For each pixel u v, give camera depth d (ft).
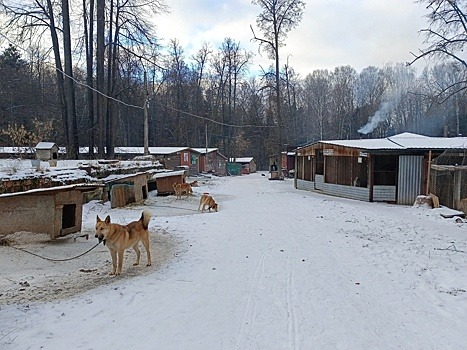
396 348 12.82
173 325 14.57
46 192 27.50
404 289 18.60
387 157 61.05
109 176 53.93
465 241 30.30
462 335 13.73
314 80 203.51
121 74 82.07
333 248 27.25
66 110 70.08
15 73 109.19
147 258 24.21
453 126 139.23
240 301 17.03
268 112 168.04
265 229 34.73
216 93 179.63
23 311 15.67
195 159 148.25
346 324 14.67
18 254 25.00
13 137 66.49
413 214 47.06
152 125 173.78
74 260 24.12
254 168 190.90
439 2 57.62
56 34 68.74
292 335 13.75
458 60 60.13
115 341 13.24
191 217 41.96
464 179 49.03
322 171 75.56
